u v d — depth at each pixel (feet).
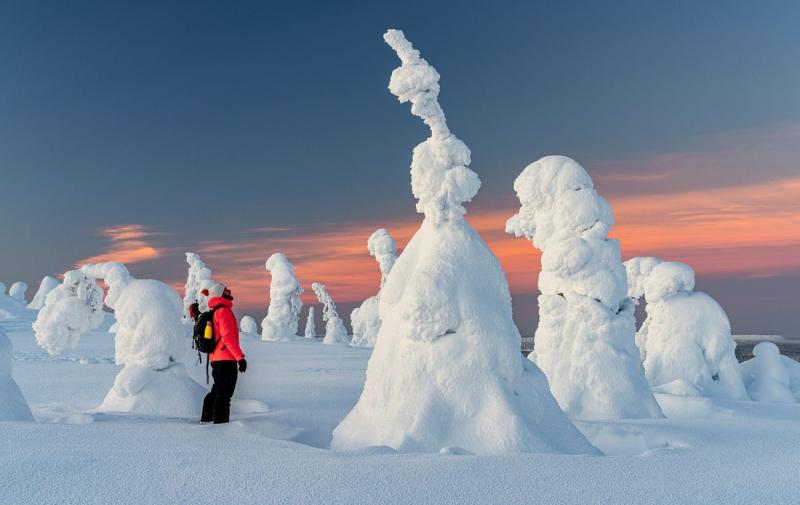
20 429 21.49
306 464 17.57
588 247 39.34
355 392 44.60
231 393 27.66
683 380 46.26
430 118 26.35
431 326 23.72
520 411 23.31
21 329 114.11
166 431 23.18
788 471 18.07
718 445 23.09
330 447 24.35
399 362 23.99
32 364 63.67
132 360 31.86
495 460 18.31
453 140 26.40
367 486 15.34
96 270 36.60
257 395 42.01
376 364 24.77
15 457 17.60
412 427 22.56
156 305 32.45
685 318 51.90
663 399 39.81
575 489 15.46
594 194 40.47
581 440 24.03
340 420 29.60
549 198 41.06
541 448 22.36
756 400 54.65
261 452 19.21
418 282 24.03
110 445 19.88
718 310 52.06
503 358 23.88
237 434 22.76
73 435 21.12
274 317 127.75
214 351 27.71
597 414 37.14
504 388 23.52
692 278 52.85
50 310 36.96
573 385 38.04
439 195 25.80
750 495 15.30
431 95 26.27
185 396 31.89
